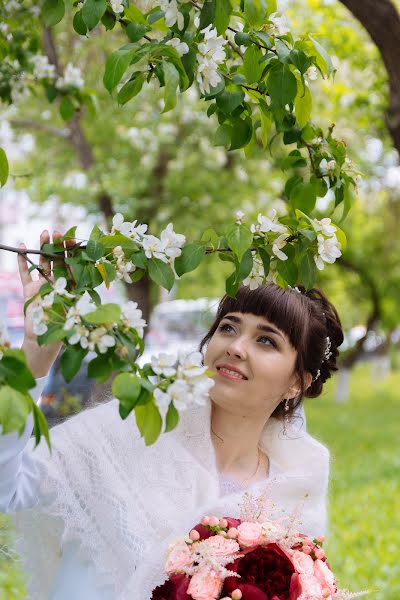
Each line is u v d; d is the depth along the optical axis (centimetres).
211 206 1069
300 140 256
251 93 238
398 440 1372
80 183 1033
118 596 210
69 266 189
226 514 220
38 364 186
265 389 229
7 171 208
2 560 221
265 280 210
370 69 808
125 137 1029
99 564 210
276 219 208
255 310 228
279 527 209
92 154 998
